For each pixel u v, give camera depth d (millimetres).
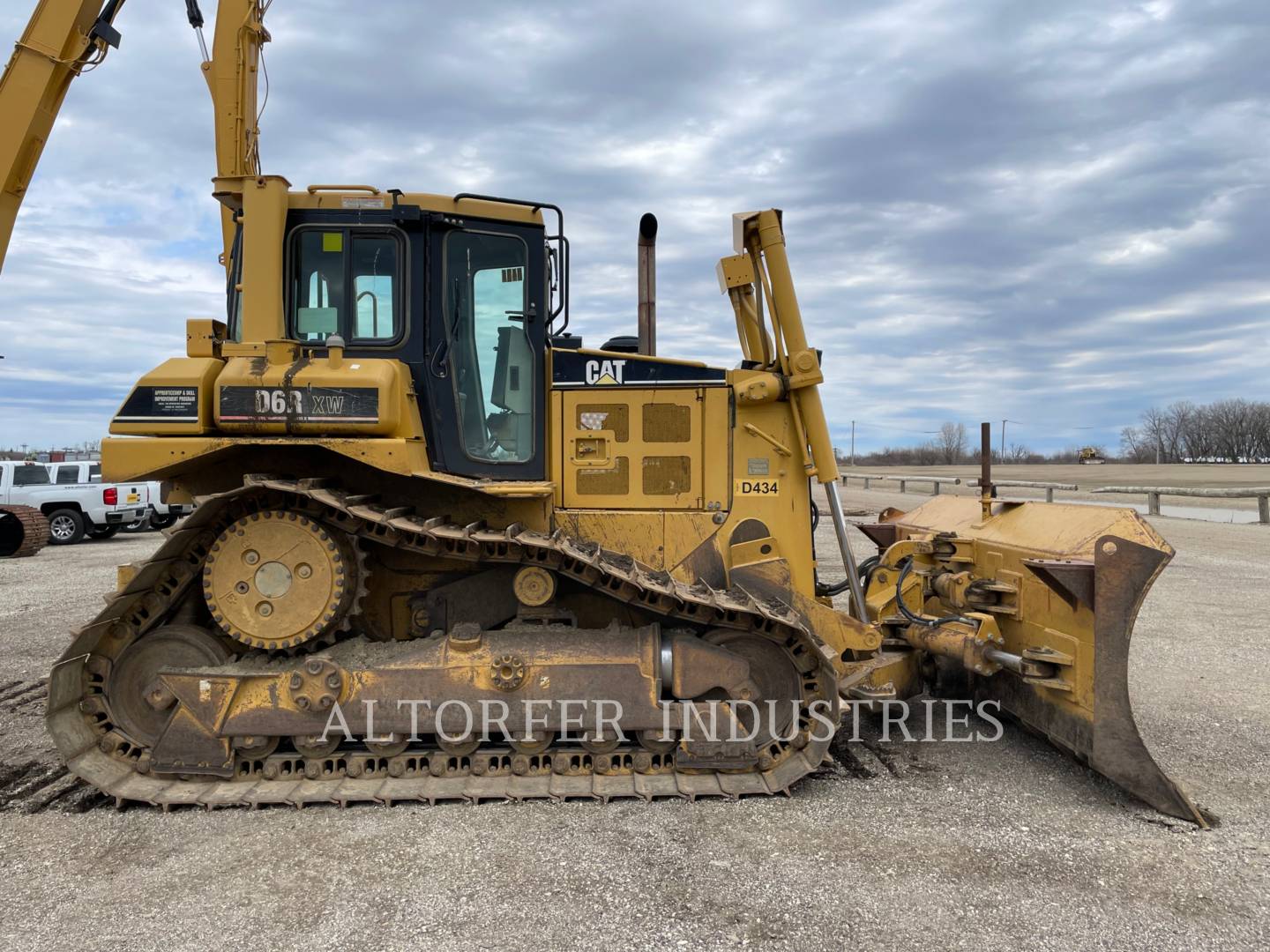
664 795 4020
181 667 4113
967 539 5258
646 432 4734
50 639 7574
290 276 4332
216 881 3221
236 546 3998
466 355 4523
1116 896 3117
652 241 5469
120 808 3867
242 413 3869
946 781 4273
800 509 4750
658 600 4312
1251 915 2990
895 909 3029
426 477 3963
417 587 4574
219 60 5172
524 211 4570
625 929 2898
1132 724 3877
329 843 3547
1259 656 6758
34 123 4957
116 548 15336
